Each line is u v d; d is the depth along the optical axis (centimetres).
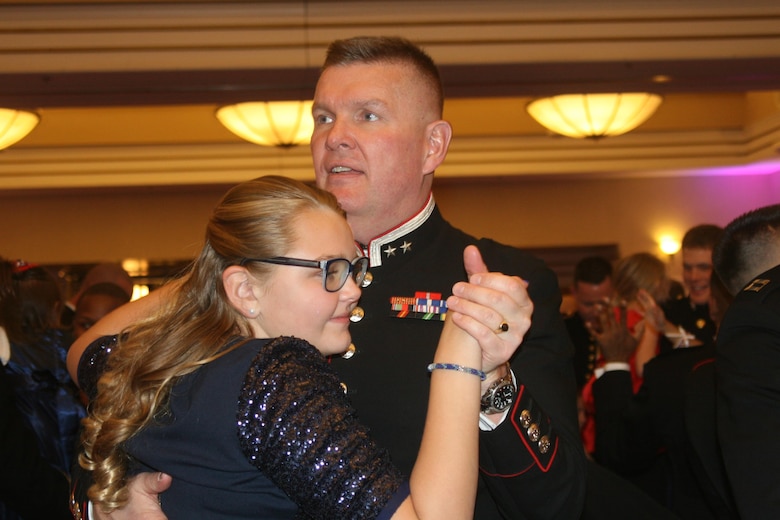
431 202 182
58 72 529
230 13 537
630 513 181
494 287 121
